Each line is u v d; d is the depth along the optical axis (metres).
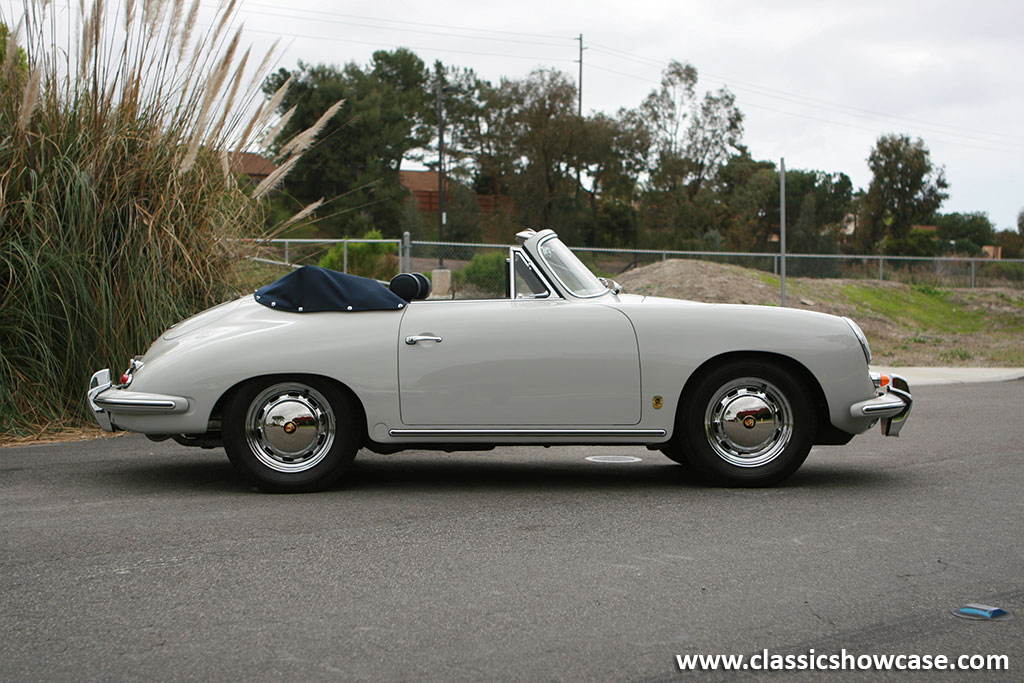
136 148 8.83
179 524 5.09
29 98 8.12
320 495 5.88
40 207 8.32
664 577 4.20
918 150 61.91
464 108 74.12
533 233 6.16
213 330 5.96
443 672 3.18
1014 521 5.21
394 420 5.84
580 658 3.30
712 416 6.02
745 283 25.52
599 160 60.47
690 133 67.56
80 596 3.92
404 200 61.41
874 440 8.30
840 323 6.05
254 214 9.66
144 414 5.77
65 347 8.31
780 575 4.22
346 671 3.19
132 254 8.53
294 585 4.07
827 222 71.06
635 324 5.91
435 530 5.00
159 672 3.17
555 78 60.09
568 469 6.95
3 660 3.27
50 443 7.77
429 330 5.85
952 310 27.38
